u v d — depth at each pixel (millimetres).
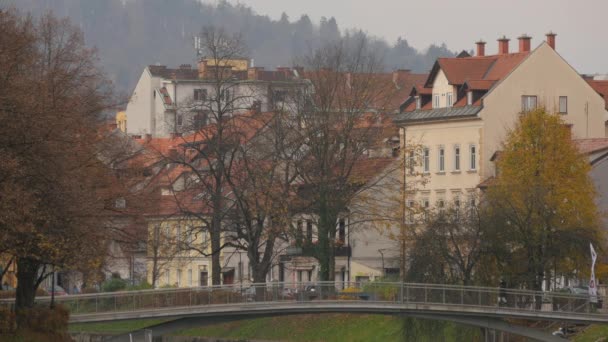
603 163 178125
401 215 163375
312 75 175875
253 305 143000
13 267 133750
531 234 154875
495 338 155875
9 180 100438
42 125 101375
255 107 166250
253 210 160125
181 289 139000
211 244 163625
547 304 148000
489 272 155500
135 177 137250
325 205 165750
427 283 155375
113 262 137000
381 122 178500
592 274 148125
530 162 161500
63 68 125812
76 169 111000
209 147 163500
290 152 166250
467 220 156500
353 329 166500
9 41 103688
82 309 132250
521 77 198500
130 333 133250
